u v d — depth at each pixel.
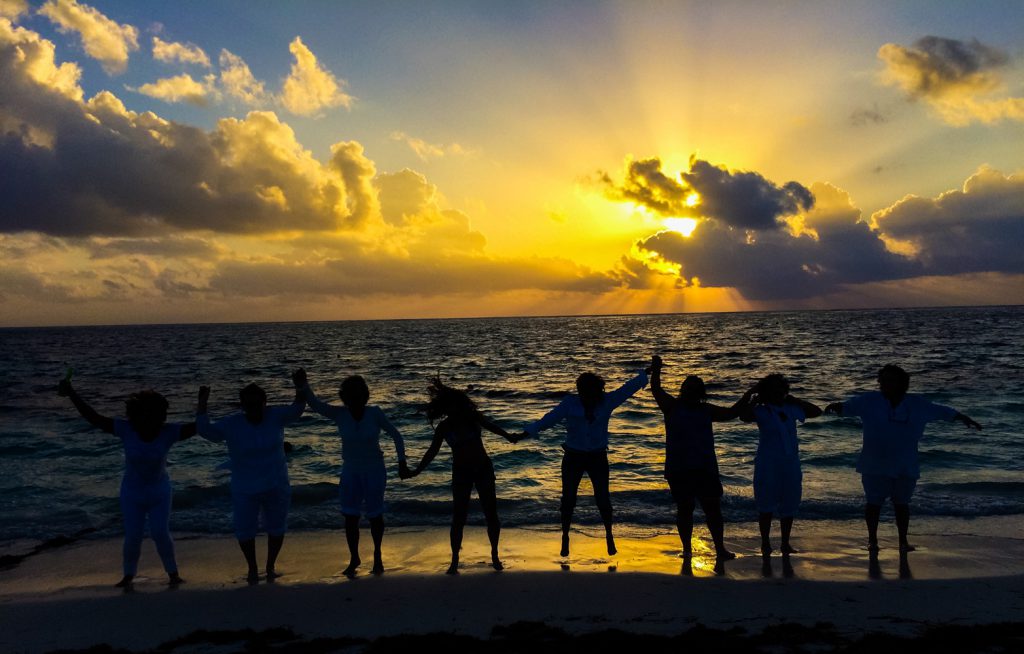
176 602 5.36
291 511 9.12
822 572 6.05
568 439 6.43
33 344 99.94
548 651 4.02
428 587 5.59
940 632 4.23
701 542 7.35
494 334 110.44
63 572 6.72
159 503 5.98
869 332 79.62
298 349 71.62
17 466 12.67
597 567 6.38
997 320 115.94
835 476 10.92
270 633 4.48
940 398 20.33
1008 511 8.51
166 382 34.00
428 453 6.12
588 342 76.94
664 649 4.04
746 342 66.56
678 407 6.32
